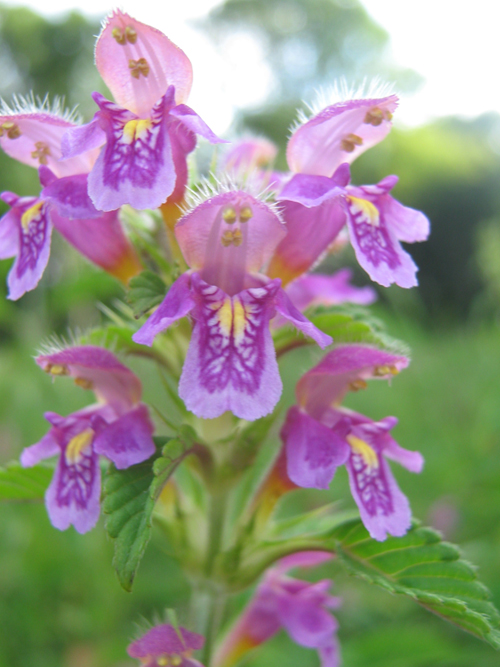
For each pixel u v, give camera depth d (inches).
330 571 3.7
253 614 2.0
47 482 1.8
